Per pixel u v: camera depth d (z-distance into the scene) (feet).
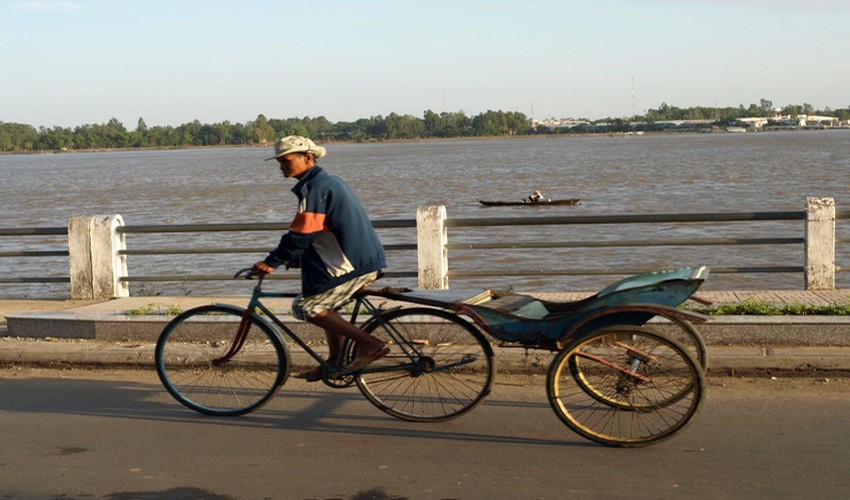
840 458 17.76
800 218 31.58
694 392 18.45
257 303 21.57
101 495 16.62
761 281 57.67
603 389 20.38
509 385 23.53
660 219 31.68
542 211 125.39
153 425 20.92
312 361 24.81
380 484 16.98
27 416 21.66
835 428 19.57
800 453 18.10
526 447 18.94
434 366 20.44
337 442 19.53
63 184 245.86
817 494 16.03
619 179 194.29
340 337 20.90
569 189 167.84
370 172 274.36
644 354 19.47
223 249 33.83
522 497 16.17
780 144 496.23
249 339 26.53
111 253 33.86
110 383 24.54
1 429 20.63
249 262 68.08
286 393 23.32
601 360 19.48
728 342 25.13
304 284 20.01
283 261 19.70
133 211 137.08
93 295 34.09
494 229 91.86
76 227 33.94
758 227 85.66
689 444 18.79
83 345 27.07
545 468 17.66
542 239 83.46
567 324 19.13
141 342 27.37
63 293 53.42
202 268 66.13
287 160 19.63
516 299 20.16
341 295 19.83
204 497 16.47
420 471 17.63
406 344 20.53
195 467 18.06
